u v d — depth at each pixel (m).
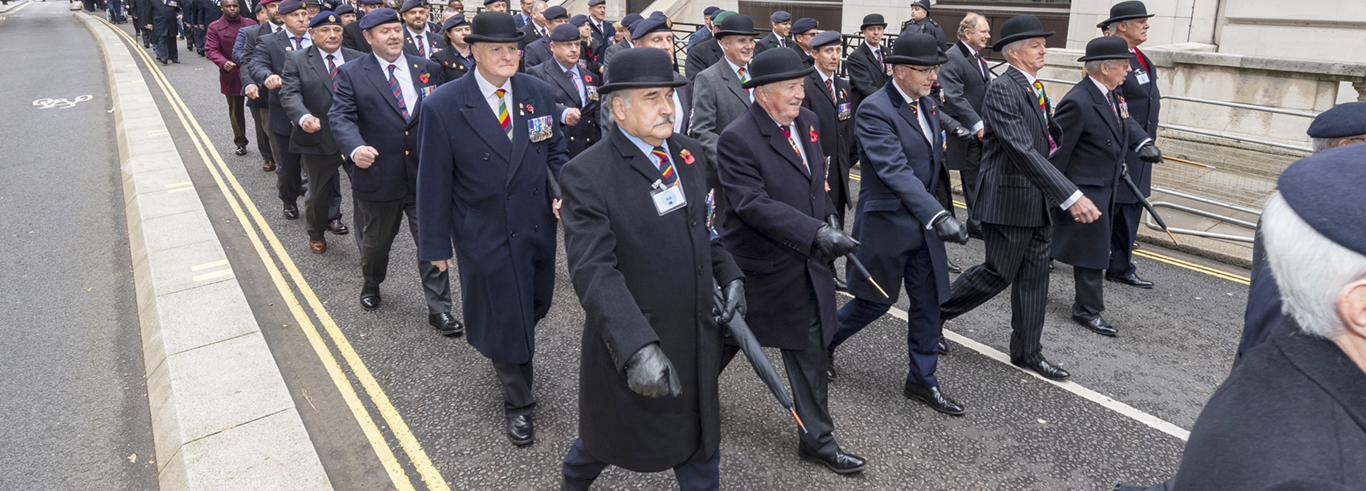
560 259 5.99
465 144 3.38
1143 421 3.69
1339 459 0.94
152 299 5.06
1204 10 9.38
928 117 3.64
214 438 3.50
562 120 5.55
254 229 6.57
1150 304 5.09
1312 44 8.69
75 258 6.13
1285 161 7.59
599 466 2.77
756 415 3.75
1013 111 3.66
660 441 2.53
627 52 2.37
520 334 3.44
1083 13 10.25
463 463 3.39
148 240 6.16
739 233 3.16
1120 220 5.31
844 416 3.73
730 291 2.58
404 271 5.68
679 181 2.53
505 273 3.40
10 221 7.02
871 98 3.57
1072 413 3.76
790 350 3.18
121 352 4.58
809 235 2.88
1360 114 2.77
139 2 19.28
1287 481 0.93
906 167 3.43
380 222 4.66
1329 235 0.93
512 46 3.36
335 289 5.33
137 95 12.73
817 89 4.44
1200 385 4.04
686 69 6.86
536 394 3.97
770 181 3.09
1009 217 3.79
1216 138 8.32
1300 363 1.01
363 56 4.53
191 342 4.42
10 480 3.36
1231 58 8.05
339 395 3.96
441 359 4.32
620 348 2.23
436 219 3.46
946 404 3.73
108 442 3.67
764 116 3.11
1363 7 8.23
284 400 3.82
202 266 5.63
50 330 4.86
